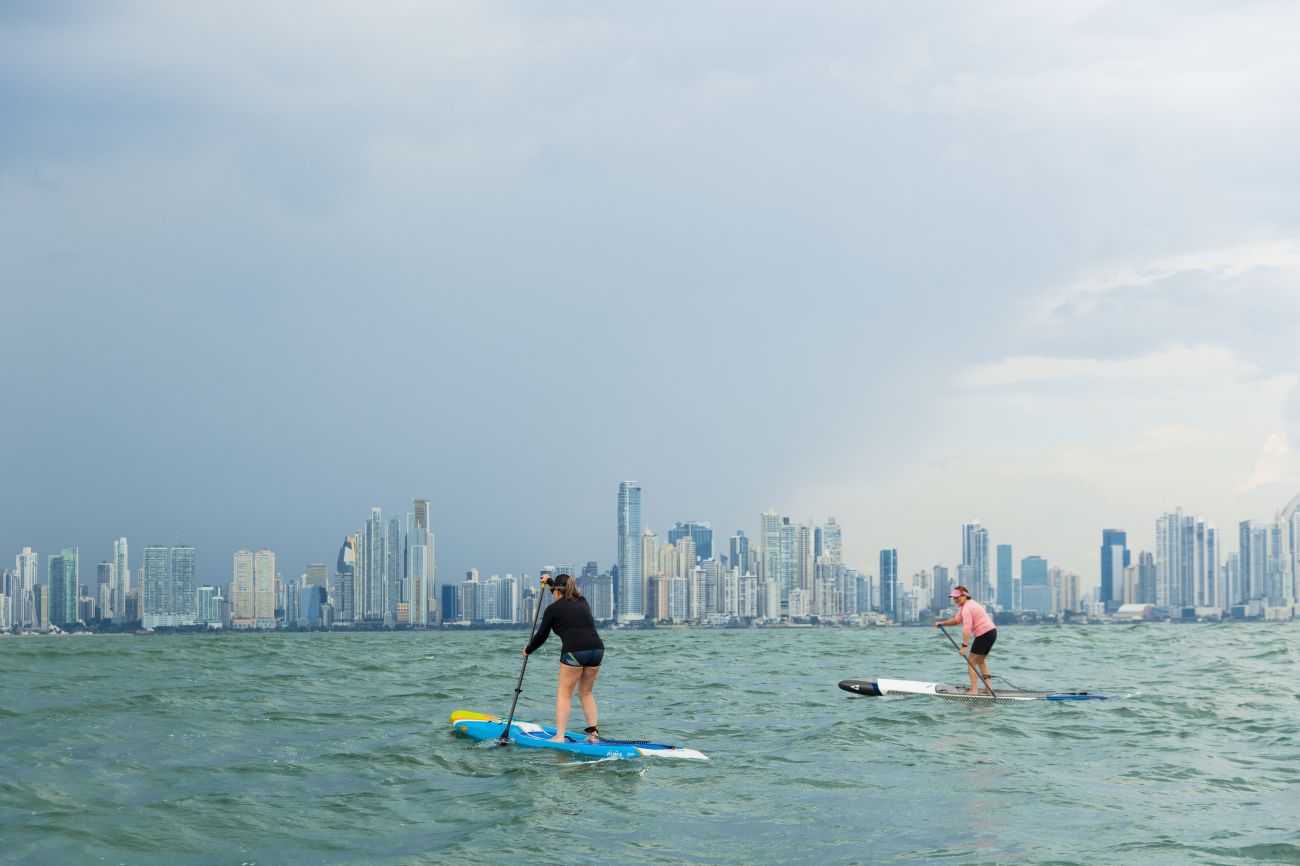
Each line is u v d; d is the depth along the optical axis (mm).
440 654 33344
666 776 12195
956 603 20703
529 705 18859
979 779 12125
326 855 8930
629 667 28188
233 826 9836
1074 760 13375
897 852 9000
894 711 18047
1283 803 10859
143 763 12742
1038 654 33688
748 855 8938
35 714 16547
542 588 14336
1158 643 41375
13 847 8977
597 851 9047
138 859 8797
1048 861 8672
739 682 23562
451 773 12312
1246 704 18859
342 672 25250
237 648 37438
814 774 12375
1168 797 11156
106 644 41750
